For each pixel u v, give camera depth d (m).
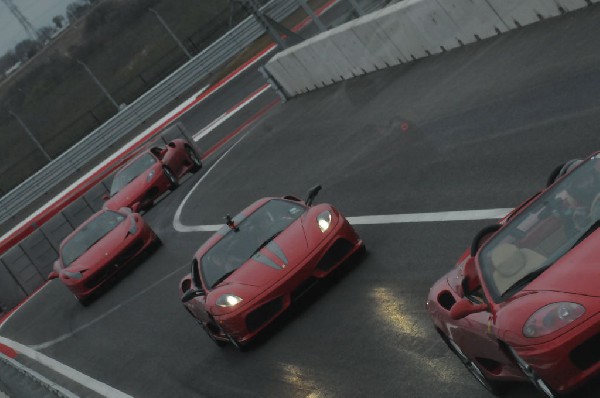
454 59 47.47
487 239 17.69
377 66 59.19
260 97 89.44
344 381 21.55
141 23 188.75
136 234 50.06
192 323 35.50
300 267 26.45
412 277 24.75
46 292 66.12
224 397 25.69
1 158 172.50
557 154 26.97
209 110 102.06
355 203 36.25
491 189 27.67
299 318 27.16
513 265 15.27
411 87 48.72
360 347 22.86
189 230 52.22
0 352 53.44
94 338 42.34
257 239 28.41
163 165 64.75
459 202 28.34
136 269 50.00
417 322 22.16
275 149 59.25
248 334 26.86
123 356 36.56
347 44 60.84
